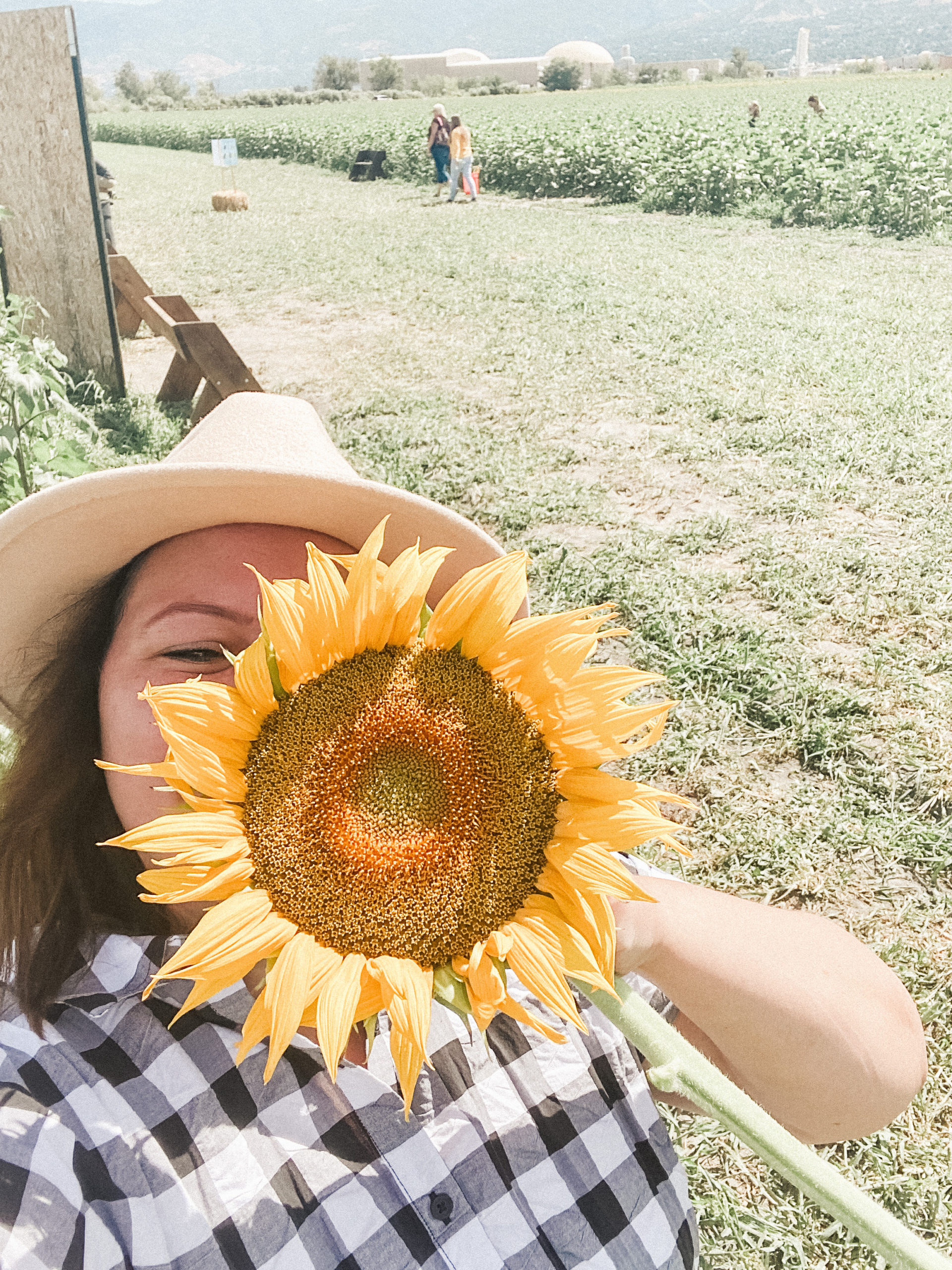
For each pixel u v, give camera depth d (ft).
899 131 66.54
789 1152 2.57
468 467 22.59
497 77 358.43
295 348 34.32
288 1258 3.61
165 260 51.52
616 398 27.48
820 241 51.78
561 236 54.49
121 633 3.99
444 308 38.70
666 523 19.97
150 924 4.13
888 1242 2.46
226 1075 3.84
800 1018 4.06
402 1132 3.97
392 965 2.70
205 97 348.79
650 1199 4.37
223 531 4.00
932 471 21.70
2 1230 3.19
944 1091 8.82
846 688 14.39
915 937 10.57
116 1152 3.59
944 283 40.60
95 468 21.03
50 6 25.61
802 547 18.58
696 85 321.73
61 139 26.17
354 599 2.89
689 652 14.92
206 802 2.81
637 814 2.85
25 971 3.87
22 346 19.31
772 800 12.43
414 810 2.80
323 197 77.56
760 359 30.30
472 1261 3.89
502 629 2.92
